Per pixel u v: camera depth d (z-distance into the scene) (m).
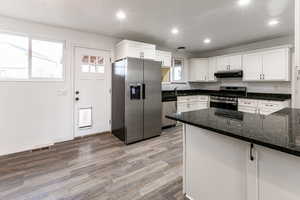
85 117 3.55
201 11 2.44
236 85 4.70
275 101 3.39
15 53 2.78
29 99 2.87
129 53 3.32
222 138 1.28
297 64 1.83
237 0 2.13
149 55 3.63
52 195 1.68
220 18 2.69
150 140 3.41
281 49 3.53
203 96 4.90
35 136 2.94
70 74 3.29
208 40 4.03
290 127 1.13
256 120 1.36
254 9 2.37
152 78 3.55
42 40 3.00
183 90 5.47
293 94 1.90
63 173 2.10
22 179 1.96
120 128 3.36
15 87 2.74
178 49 5.08
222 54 5.01
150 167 2.26
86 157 2.57
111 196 1.68
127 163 2.38
